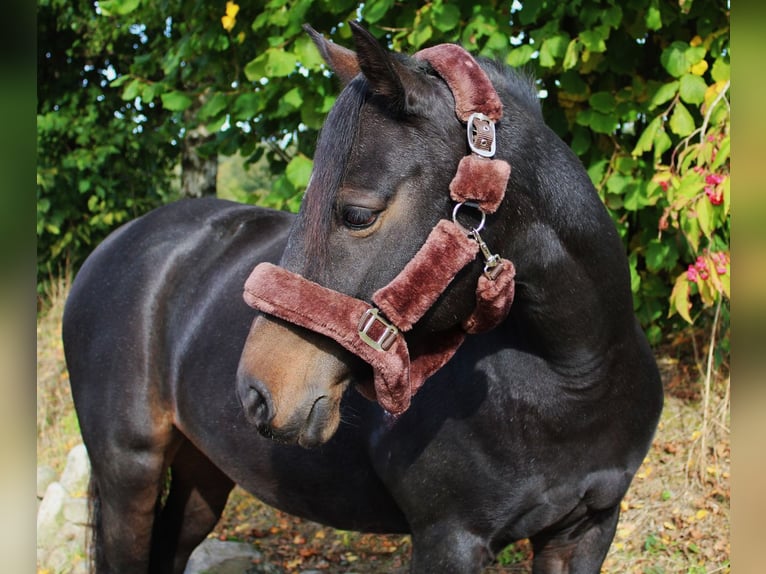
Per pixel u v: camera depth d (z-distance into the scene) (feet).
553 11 8.74
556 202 4.24
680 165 8.00
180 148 20.84
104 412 6.56
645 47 9.52
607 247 4.44
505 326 4.68
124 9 11.08
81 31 20.30
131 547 6.84
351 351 3.77
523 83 4.54
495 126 4.04
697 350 10.25
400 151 3.76
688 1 7.79
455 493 4.69
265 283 3.83
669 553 8.00
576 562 5.12
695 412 9.62
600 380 4.54
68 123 19.92
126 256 6.86
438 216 3.83
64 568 9.13
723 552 7.78
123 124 20.08
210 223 6.74
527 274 4.25
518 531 4.75
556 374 4.55
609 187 9.01
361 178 3.75
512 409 4.56
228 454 5.97
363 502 5.40
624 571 7.93
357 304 3.77
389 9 9.43
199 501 7.44
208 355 6.01
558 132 9.61
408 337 4.01
